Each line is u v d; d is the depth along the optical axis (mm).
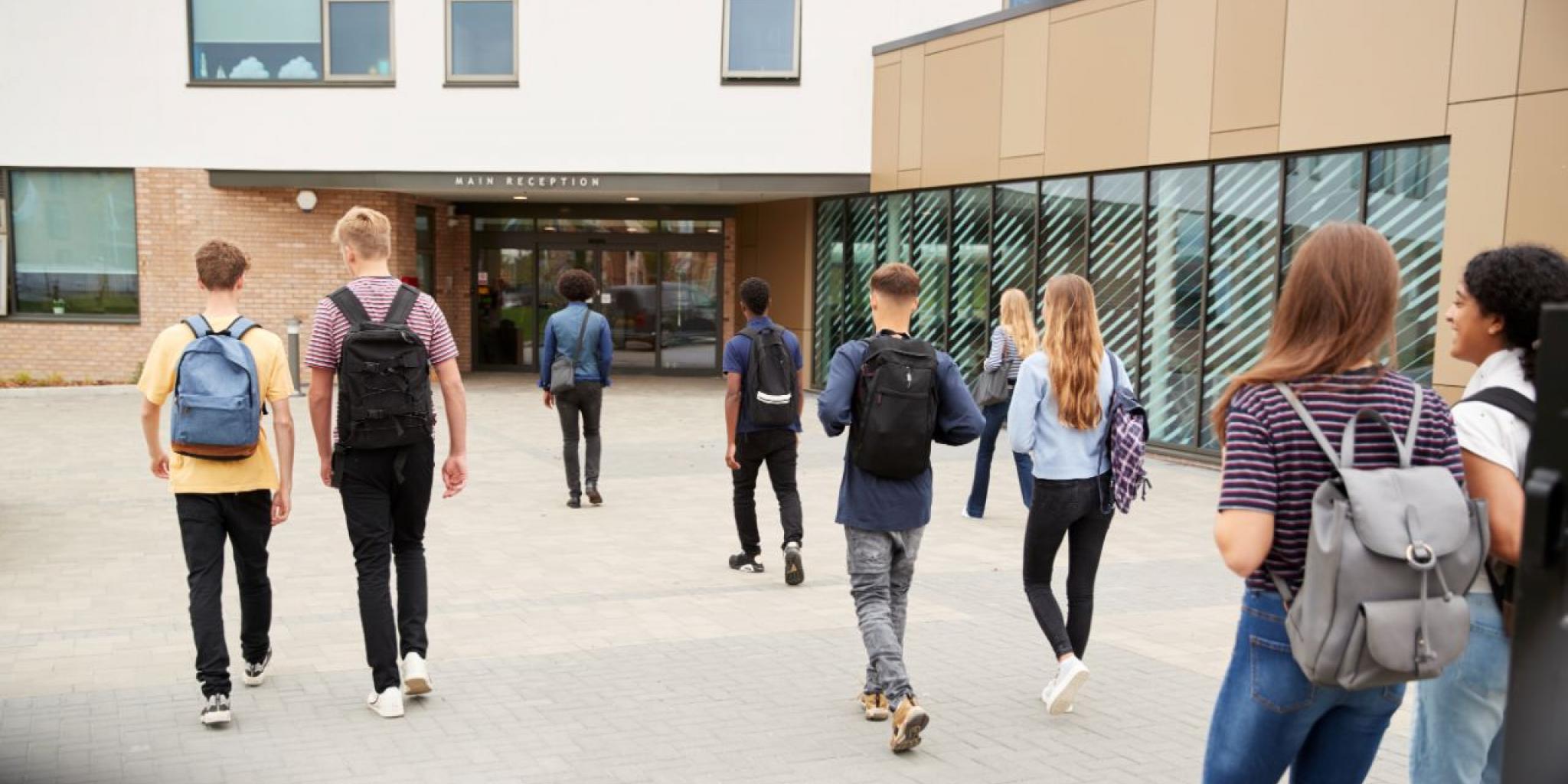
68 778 3996
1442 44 9164
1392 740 4508
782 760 4277
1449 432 2623
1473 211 8961
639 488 10250
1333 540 2404
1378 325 2572
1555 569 1809
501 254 21312
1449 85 9125
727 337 21141
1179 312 11969
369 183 17859
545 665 5363
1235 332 11297
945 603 6559
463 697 4906
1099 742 4484
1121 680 5238
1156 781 4125
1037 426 4746
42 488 9750
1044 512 4746
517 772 4129
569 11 17578
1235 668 2768
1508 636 2812
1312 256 2617
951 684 5168
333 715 4656
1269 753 2717
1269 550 2592
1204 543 8281
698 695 4965
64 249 18328
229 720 4531
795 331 19453
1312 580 2447
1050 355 4707
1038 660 5523
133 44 17812
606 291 21250
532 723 4613
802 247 19188
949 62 15281
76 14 17797
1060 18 13273
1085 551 4832
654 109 17625
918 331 16359
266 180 17891
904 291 4656
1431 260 9445
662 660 5453
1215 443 11633
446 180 17859
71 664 5250
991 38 14461
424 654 4797
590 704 4836
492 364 21531
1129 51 12320
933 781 4102
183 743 4340
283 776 4051
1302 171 10578
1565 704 1828
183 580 6805
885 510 4520
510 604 6430
